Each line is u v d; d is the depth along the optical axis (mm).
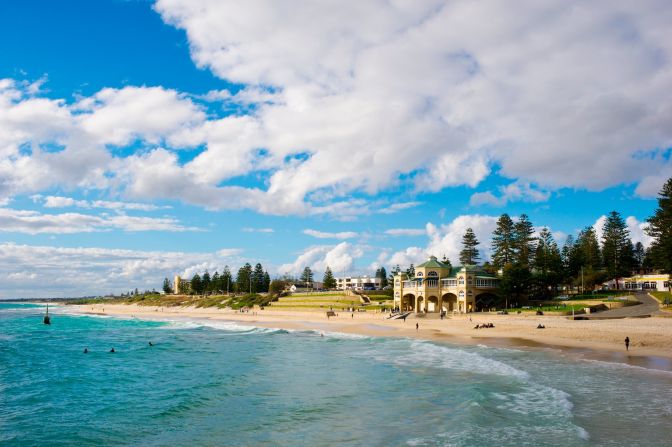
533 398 33312
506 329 75812
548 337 66250
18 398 38125
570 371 42469
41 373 49656
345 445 25203
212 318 150750
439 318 100812
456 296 112375
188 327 117000
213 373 47781
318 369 48469
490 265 141500
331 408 32812
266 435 27219
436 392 36875
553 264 118500
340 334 85625
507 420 28297
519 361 48938
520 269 106250
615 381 37969
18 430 29406
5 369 52469
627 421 27359
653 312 81812
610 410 29609
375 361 52812
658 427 26172
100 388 41656
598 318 78062
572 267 125875
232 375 46125
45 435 28328
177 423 30203
